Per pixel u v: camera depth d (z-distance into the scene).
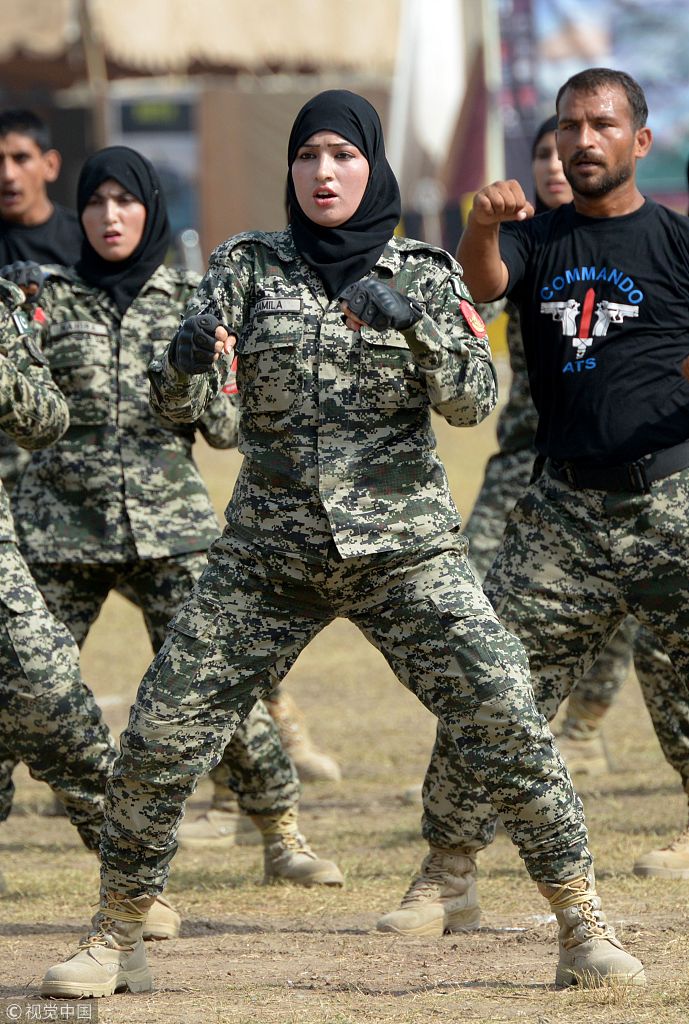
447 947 13.82
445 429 56.47
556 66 59.69
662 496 13.83
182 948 14.16
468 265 14.02
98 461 17.09
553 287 14.43
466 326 11.99
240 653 11.93
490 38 59.94
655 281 14.16
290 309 11.84
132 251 17.48
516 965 12.99
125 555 17.03
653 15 58.94
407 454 11.91
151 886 12.22
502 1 59.69
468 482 50.59
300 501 11.77
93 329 17.23
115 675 33.69
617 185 14.37
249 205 63.75
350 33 56.62
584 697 23.77
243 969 13.16
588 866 12.04
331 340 11.79
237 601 11.92
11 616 13.95
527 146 60.34
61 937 14.78
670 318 14.13
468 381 11.64
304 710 30.05
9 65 62.28
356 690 32.19
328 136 11.90
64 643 14.18
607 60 59.22
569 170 14.43
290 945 14.16
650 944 13.41
